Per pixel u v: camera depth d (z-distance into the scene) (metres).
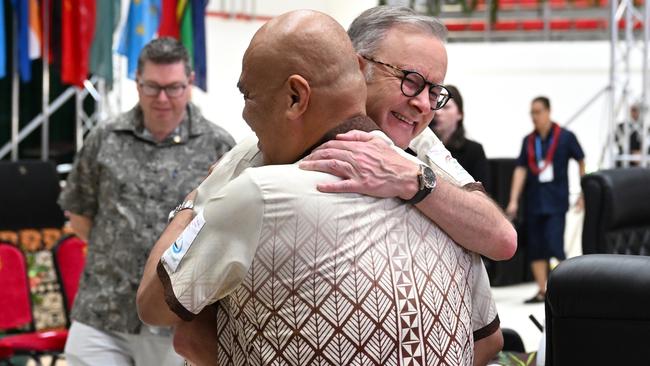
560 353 1.53
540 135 8.13
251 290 1.45
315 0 11.04
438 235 1.54
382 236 1.46
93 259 3.11
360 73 1.53
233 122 10.85
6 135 8.34
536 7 14.03
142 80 3.07
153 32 6.55
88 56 6.46
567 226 11.02
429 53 1.71
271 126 1.51
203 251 1.48
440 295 1.49
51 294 5.78
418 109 1.71
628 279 1.46
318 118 1.50
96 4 6.49
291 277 1.43
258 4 10.95
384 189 1.46
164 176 3.10
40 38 6.49
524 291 8.48
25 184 5.85
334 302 1.41
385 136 1.52
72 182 3.20
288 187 1.44
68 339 3.12
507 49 12.98
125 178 3.09
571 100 12.81
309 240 1.42
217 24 10.67
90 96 8.71
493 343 1.72
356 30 1.75
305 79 1.48
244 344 1.48
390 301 1.43
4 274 4.54
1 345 4.27
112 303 3.04
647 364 1.46
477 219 1.56
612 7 8.59
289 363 1.43
